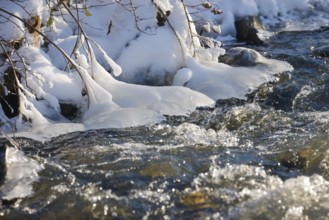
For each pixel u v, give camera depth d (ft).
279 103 20.34
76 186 14.30
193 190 14.10
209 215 12.98
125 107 19.47
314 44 27.27
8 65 19.34
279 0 32.71
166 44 22.34
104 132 17.79
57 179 14.67
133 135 17.54
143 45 22.20
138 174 14.88
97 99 19.20
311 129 17.92
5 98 19.08
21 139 17.17
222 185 14.34
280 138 17.31
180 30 22.63
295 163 15.67
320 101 20.57
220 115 19.12
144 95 19.79
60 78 19.60
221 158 15.96
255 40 28.25
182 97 19.86
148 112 18.94
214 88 21.07
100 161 15.65
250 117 19.02
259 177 14.76
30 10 21.16
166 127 18.15
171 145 16.83
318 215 12.98
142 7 22.99
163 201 13.58
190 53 22.48
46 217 13.01
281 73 22.57
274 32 29.86
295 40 28.27
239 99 20.58
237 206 13.33
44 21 22.34
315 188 14.08
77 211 13.19
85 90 19.66
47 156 16.08
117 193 13.94
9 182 14.53
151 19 22.86
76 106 19.53
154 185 14.33
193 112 19.35
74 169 15.20
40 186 14.34
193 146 16.75
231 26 29.32
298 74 22.75
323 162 15.61
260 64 23.24
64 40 22.08
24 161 15.55
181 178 14.71
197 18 27.84
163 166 15.29
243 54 23.56
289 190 13.99
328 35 29.04
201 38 23.47
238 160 15.84
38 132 17.63
